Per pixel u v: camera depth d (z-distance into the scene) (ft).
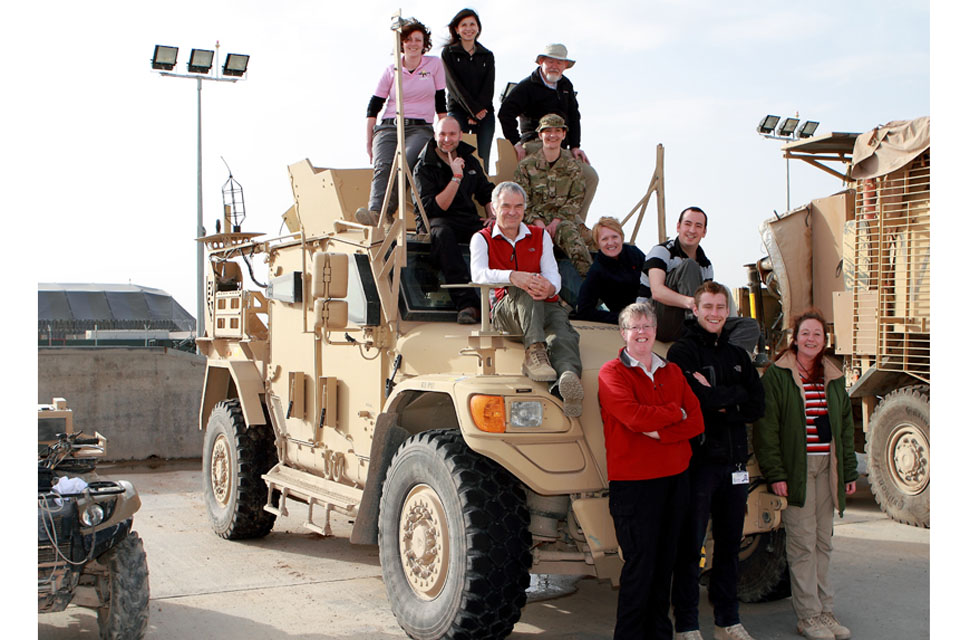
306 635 16.12
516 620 14.28
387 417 16.60
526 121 25.58
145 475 36.47
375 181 21.84
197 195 60.54
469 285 14.85
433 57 24.27
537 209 21.12
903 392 27.17
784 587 18.15
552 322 15.49
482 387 14.20
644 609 13.96
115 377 39.27
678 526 14.25
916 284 27.37
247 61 60.59
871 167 28.71
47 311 83.87
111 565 14.47
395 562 15.96
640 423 13.35
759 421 15.97
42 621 17.51
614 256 18.89
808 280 32.58
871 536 25.18
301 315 21.71
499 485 14.46
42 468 14.37
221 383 27.61
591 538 14.15
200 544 24.07
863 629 16.79
